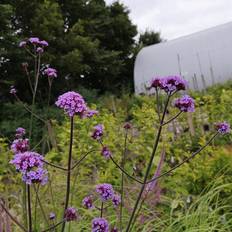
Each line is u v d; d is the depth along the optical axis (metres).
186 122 6.64
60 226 3.03
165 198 4.10
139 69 22.94
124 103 16.11
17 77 19.78
